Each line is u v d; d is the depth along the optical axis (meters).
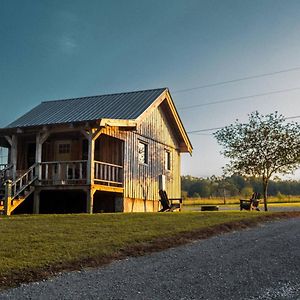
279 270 7.08
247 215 13.45
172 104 23.09
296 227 11.38
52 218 12.41
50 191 17.83
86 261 7.63
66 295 5.96
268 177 21.53
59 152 19.94
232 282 6.47
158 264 7.55
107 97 22.27
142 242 9.05
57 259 7.59
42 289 6.24
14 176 17.69
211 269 7.20
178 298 5.79
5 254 7.80
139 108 19.66
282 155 21.08
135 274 6.96
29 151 20.38
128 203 19.23
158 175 22.17
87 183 16.39
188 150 24.84
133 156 19.92
